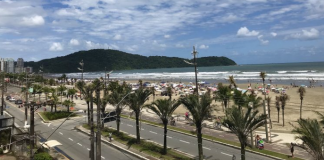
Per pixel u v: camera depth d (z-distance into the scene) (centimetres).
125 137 4062
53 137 4219
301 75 16562
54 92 7194
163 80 18262
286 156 3023
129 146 3612
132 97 3675
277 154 3111
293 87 10938
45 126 5059
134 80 19338
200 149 2745
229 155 3178
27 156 2938
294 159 2912
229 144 3575
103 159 3184
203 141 3841
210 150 3391
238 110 2578
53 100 6122
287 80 14212
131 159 3180
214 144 3672
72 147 3656
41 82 14962
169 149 3441
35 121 5569
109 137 3938
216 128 4556
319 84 11875
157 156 3145
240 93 4484
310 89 10044
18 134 3406
